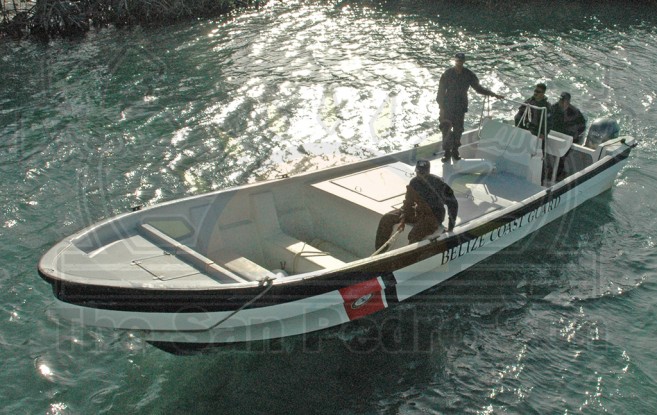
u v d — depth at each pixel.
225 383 7.68
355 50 20.73
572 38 22.25
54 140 14.23
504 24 23.89
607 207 11.68
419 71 18.77
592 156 11.50
